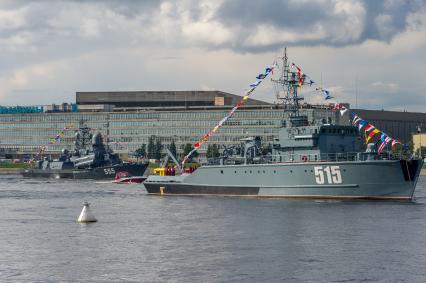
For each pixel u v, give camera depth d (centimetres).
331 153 14038
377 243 8350
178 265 7188
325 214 11269
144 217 11569
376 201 13088
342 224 10050
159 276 6706
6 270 7019
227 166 15188
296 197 13925
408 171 12850
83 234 9462
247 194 14800
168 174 17438
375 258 7419
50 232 9712
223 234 9269
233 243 8488
